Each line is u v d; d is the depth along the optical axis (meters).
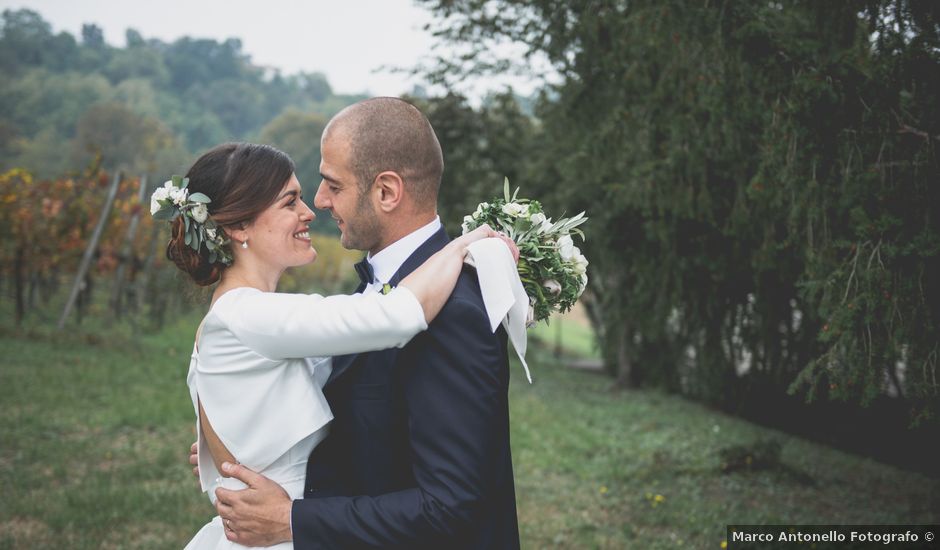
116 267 12.32
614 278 9.02
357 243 1.68
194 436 6.44
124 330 11.73
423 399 1.43
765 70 3.77
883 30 3.27
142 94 108.69
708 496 5.95
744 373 9.38
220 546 1.66
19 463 5.41
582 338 27.17
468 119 11.92
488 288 1.49
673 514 5.32
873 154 3.41
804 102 3.49
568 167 7.65
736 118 4.28
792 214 3.77
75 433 6.27
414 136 1.61
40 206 11.15
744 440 8.08
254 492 1.54
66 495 4.80
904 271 3.22
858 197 3.37
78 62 123.88
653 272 6.96
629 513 5.40
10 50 110.06
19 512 4.47
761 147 4.12
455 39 7.90
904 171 3.29
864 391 3.27
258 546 1.54
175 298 14.08
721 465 6.66
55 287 13.79
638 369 11.92
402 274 1.61
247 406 1.55
